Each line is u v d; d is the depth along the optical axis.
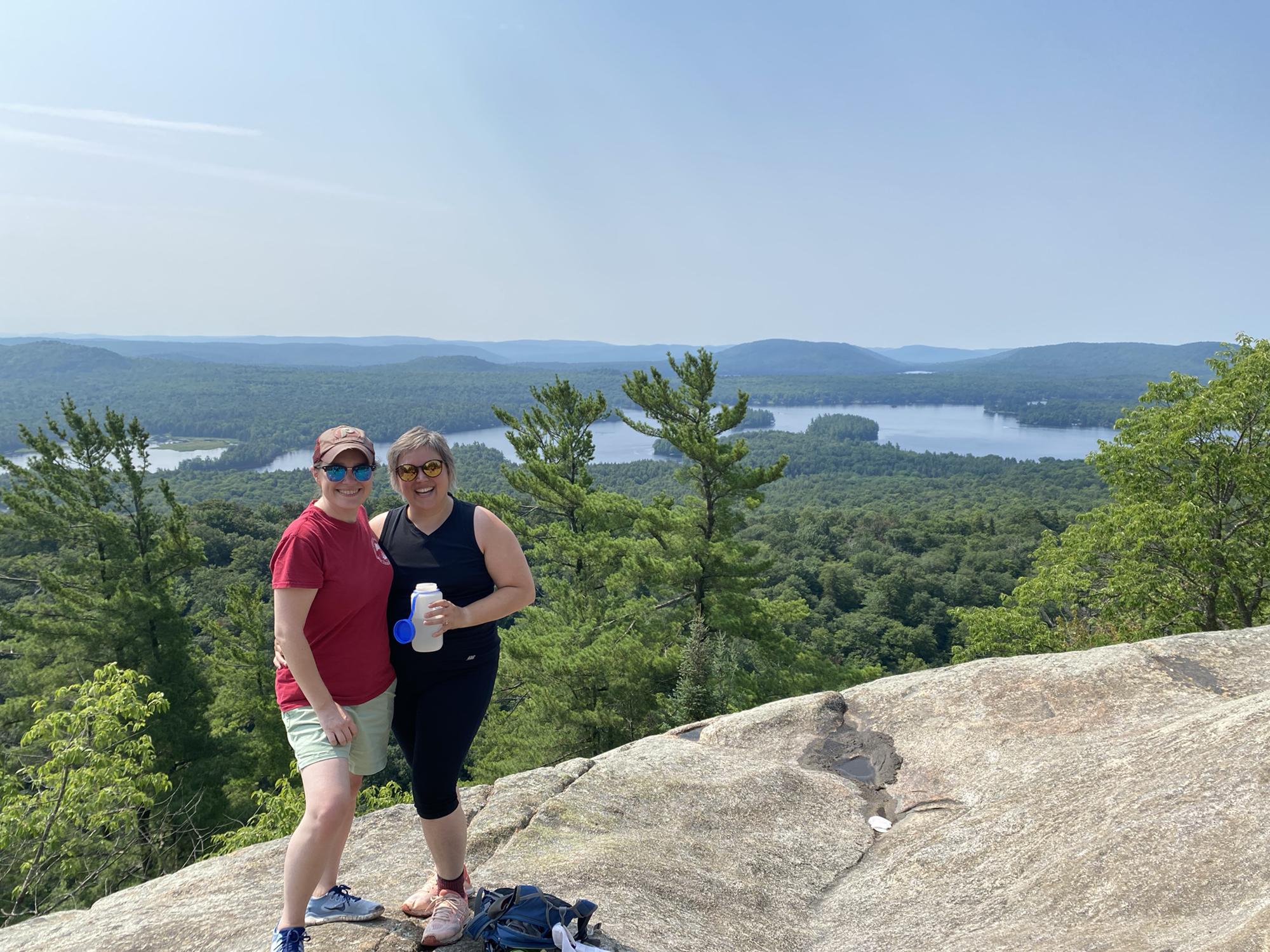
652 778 4.38
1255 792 2.81
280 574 2.16
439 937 2.35
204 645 25.94
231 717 18.58
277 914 2.76
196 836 14.67
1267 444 16.22
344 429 2.24
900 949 2.90
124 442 17.94
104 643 16.89
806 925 3.25
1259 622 17.23
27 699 16.94
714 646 15.87
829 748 4.83
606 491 19.91
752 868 3.58
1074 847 3.02
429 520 2.42
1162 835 2.80
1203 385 17.97
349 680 2.29
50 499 17.55
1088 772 3.57
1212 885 2.50
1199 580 16.50
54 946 2.80
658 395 17.27
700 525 17.83
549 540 19.06
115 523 17.66
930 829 3.78
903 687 5.25
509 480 19.62
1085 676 4.88
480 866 3.39
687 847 3.71
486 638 2.40
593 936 2.53
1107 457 18.73
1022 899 2.91
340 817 2.11
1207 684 4.66
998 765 4.24
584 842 3.64
